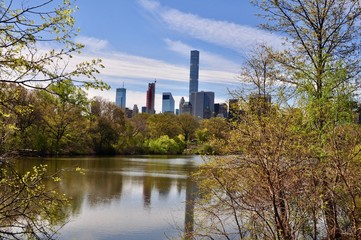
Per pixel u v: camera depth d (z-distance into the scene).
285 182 6.62
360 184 7.01
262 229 7.51
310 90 9.10
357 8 11.33
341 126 7.90
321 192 6.82
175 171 37.22
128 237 13.80
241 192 7.67
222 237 9.52
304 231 7.70
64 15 5.63
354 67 10.53
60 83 5.62
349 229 7.54
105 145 68.38
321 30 11.48
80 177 29.75
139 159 57.41
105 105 69.94
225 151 8.02
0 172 7.03
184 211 18.12
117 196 22.03
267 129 6.73
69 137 56.75
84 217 16.48
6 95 6.28
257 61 12.16
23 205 7.15
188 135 88.88
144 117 100.88
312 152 7.15
